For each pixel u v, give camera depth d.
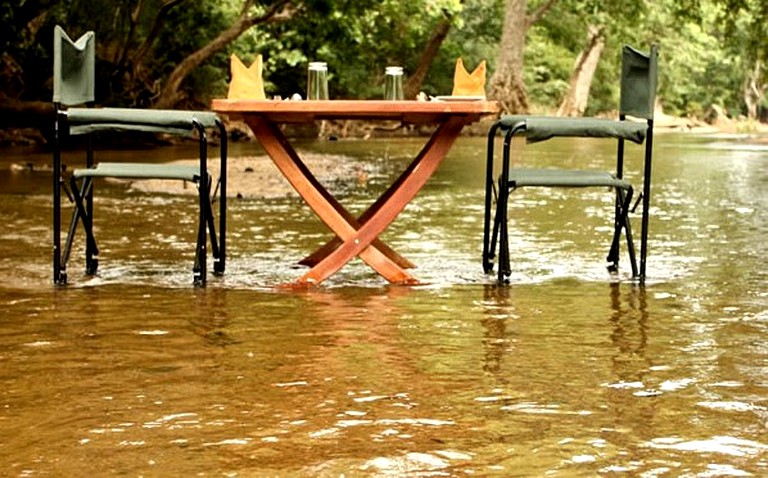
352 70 33.22
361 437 3.50
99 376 4.18
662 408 3.83
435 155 6.14
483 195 11.80
